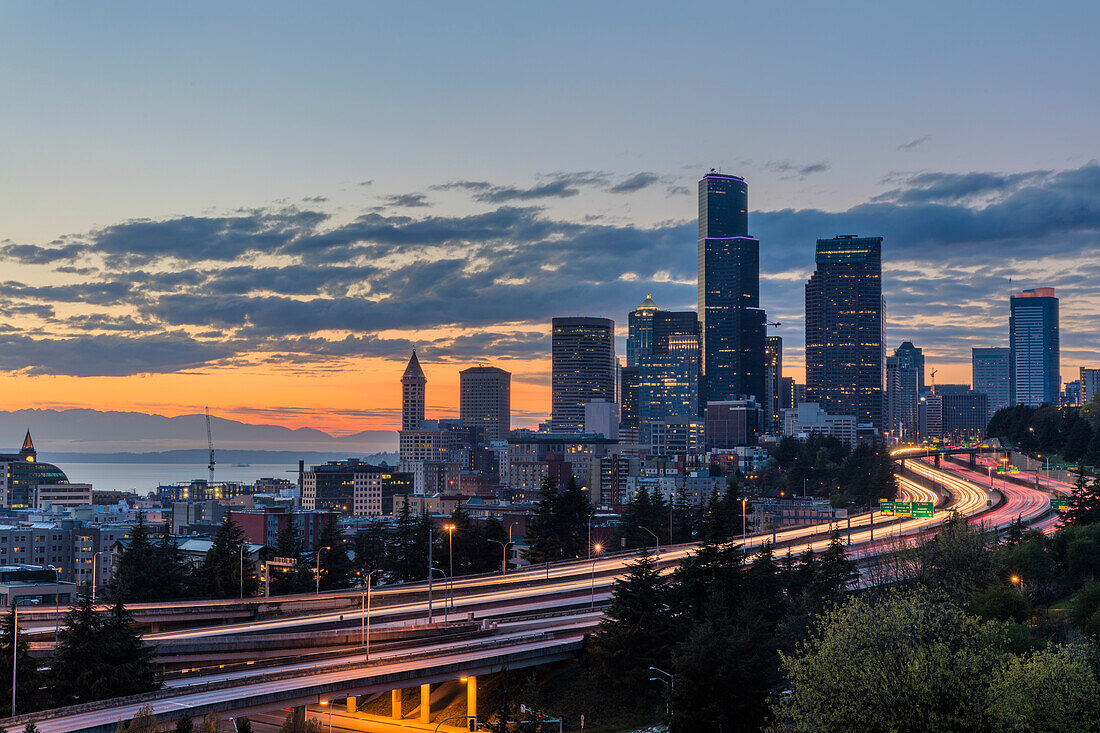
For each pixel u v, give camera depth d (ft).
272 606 544.62
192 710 328.90
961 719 254.27
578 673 433.89
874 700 262.88
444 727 404.77
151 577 638.12
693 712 344.08
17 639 394.73
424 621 490.49
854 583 540.11
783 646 397.60
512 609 521.65
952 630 304.09
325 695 361.92
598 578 606.14
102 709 328.90
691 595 474.08
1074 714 253.03
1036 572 513.04
